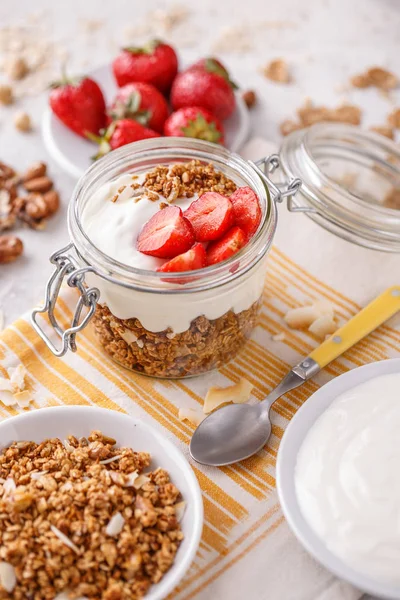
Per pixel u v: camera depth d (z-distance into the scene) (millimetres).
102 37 883
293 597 554
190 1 912
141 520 553
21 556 540
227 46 875
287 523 577
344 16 904
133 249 593
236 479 595
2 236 727
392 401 585
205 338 610
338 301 677
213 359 630
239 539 573
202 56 864
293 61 864
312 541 545
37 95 835
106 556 541
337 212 659
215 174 631
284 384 621
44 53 866
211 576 561
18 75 846
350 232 658
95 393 632
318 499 557
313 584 558
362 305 675
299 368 625
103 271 578
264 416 611
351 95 835
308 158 675
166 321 594
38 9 906
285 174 678
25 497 549
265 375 642
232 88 792
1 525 548
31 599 538
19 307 693
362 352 646
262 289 635
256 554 568
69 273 600
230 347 632
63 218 747
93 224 610
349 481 557
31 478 568
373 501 549
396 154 732
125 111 755
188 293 573
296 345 657
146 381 639
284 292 684
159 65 787
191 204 603
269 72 850
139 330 605
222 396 628
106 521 551
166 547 548
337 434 577
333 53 871
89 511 550
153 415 624
